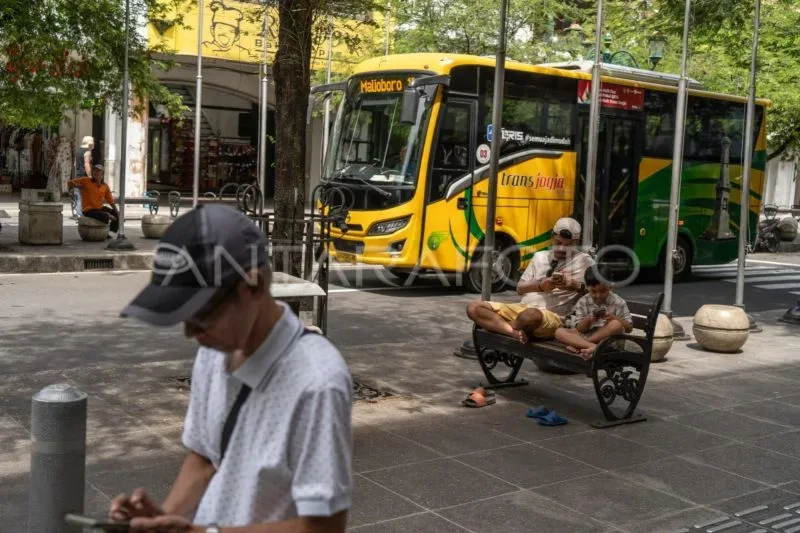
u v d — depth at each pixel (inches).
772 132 931.3
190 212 83.9
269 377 84.5
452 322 468.8
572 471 233.9
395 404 290.7
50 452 137.4
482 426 270.7
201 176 1310.3
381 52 792.9
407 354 368.8
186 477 95.9
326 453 82.3
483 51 844.0
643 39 871.7
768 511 211.5
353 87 592.1
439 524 194.4
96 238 668.1
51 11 572.4
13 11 553.3
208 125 1306.6
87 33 594.2
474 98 564.4
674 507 211.5
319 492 81.7
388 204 553.3
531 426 273.3
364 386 311.6
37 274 558.3
